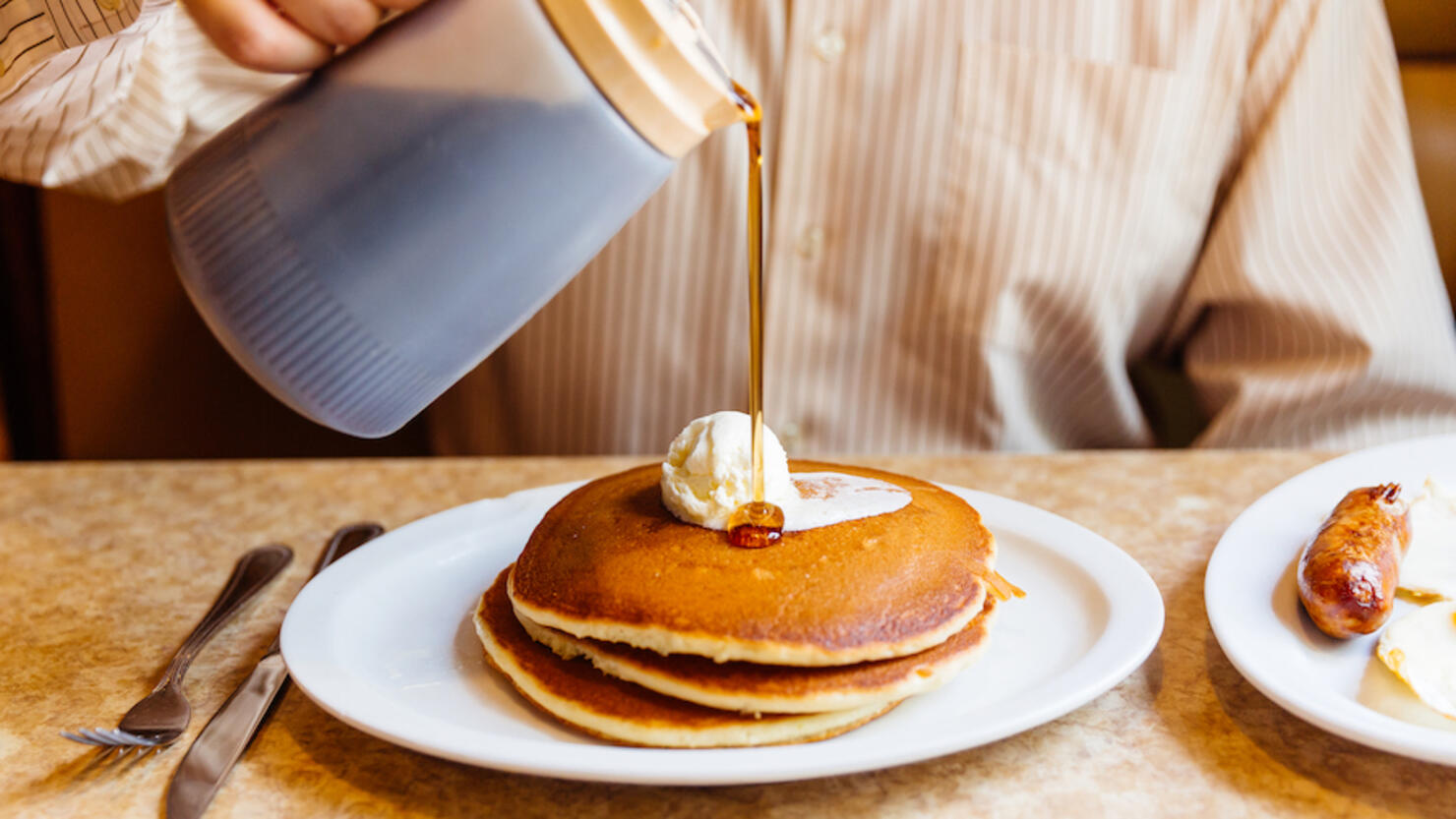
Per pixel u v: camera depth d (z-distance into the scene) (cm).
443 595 69
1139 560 72
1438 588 66
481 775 59
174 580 72
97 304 124
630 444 110
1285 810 56
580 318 107
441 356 59
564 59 56
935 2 98
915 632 60
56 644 67
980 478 82
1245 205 101
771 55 102
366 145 57
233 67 87
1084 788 58
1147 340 113
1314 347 98
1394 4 117
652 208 103
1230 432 100
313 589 67
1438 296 99
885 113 100
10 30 71
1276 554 68
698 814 57
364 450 132
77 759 60
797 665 60
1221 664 64
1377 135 100
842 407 106
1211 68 102
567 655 62
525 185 57
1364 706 59
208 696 63
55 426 127
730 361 106
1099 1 100
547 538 65
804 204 102
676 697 60
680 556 62
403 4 58
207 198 58
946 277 102
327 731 61
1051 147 100
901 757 56
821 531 63
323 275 58
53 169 83
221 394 129
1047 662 63
